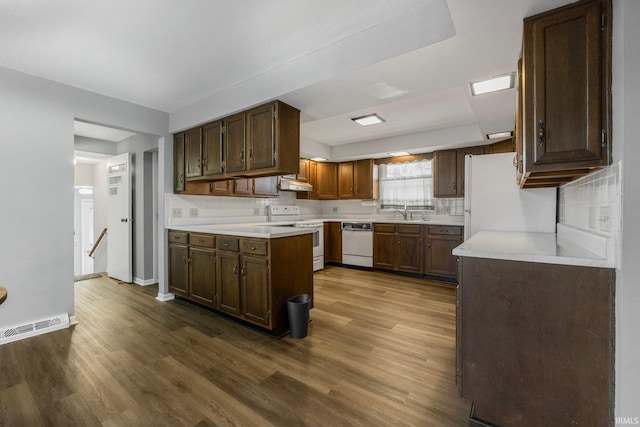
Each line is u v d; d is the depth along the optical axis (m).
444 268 4.15
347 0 1.61
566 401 1.25
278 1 1.62
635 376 1.09
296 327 2.37
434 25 1.63
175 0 1.60
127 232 4.09
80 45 2.05
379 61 1.83
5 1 1.59
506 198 2.82
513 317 1.35
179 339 2.36
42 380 1.78
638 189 1.09
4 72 2.35
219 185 3.73
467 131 3.95
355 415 1.49
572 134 1.30
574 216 1.97
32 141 2.48
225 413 1.50
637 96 1.09
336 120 3.73
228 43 2.04
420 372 1.88
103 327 2.60
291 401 1.59
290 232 2.57
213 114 2.94
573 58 1.30
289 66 2.29
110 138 4.38
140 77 2.56
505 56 1.76
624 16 1.12
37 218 2.51
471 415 1.46
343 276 4.50
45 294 2.54
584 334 1.22
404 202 5.09
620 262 1.12
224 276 2.77
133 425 1.41
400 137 4.48
